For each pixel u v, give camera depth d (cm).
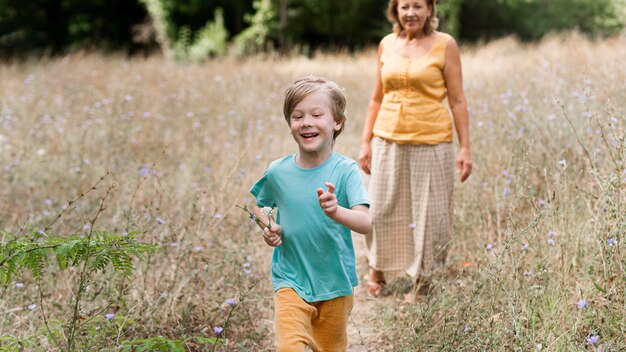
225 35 2422
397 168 441
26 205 539
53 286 392
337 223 285
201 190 507
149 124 823
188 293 379
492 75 1096
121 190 532
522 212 479
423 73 430
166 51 2412
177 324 366
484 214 472
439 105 438
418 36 439
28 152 671
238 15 2628
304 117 282
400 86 438
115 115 812
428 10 432
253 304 393
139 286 384
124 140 698
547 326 314
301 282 286
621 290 335
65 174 612
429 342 333
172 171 636
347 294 287
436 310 357
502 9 2706
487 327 320
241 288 380
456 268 458
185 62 2209
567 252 366
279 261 295
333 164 288
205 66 1644
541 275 331
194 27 2655
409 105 436
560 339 306
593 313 323
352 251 296
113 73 1356
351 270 293
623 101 567
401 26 447
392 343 362
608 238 348
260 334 368
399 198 445
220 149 732
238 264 394
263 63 1588
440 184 436
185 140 791
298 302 278
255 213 295
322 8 2642
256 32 2484
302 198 285
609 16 2541
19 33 2694
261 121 848
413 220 441
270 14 2489
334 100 285
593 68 803
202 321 376
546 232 413
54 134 756
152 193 532
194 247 415
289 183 289
